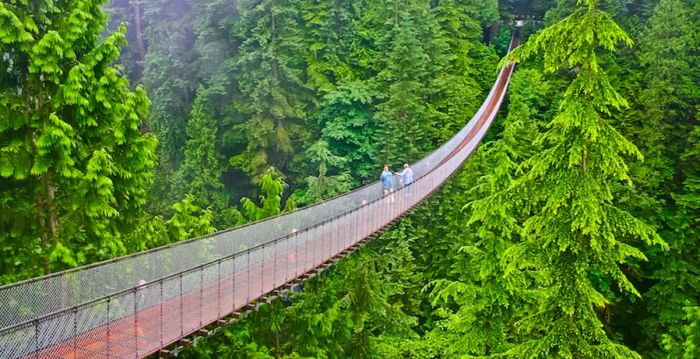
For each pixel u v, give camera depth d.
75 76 11.38
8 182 11.90
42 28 11.81
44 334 7.89
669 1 30.23
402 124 31.94
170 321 9.88
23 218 11.78
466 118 36.88
